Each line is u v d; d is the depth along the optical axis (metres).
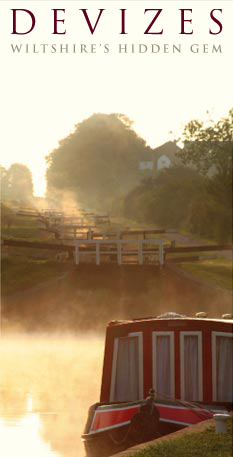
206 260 68.25
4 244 61.56
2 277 54.62
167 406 17.14
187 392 17.55
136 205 132.88
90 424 17.66
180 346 17.67
